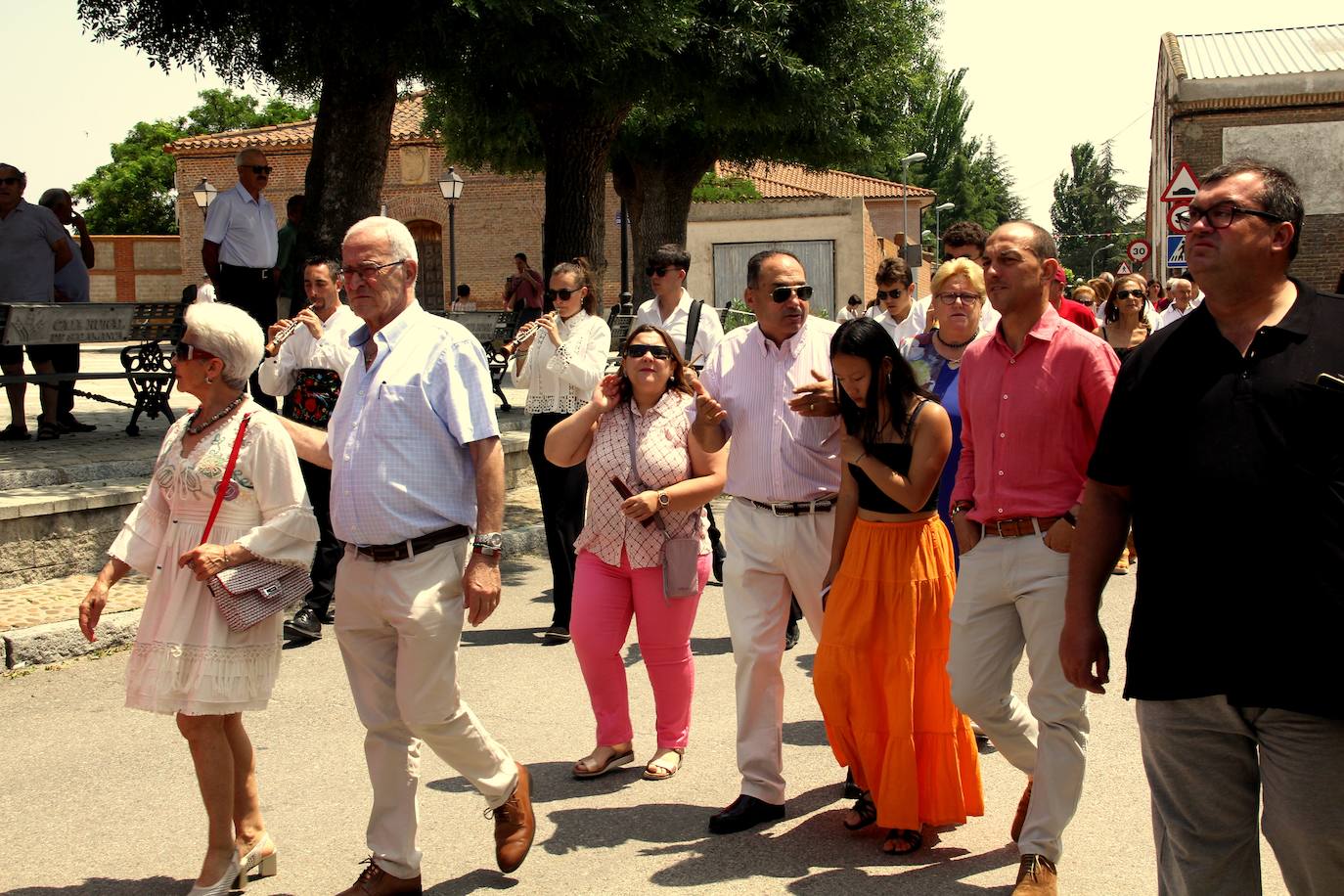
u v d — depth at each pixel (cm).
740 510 476
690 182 2531
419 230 3700
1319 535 268
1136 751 538
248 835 420
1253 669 271
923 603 437
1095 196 12012
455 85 1412
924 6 2250
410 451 387
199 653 386
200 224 3753
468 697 625
